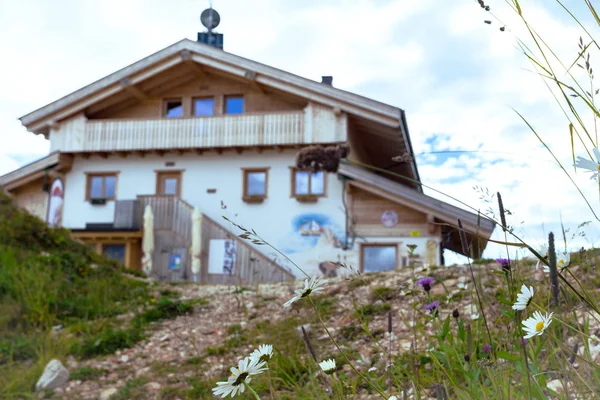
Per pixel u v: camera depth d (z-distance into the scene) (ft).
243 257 51.60
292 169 53.93
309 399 9.38
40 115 57.47
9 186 59.21
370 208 51.19
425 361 8.64
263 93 56.49
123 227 55.26
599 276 7.30
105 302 24.93
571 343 6.31
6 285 23.16
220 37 65.57
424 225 49.42
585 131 3.98
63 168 59.06
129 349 18.79
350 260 50.44
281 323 17.97
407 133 53.21
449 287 15.33
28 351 17.53
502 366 6.04
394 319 15.47
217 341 18.20
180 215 54.80
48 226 34.09
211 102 58.39
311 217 52.44
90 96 56.75
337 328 15.97
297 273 51.37
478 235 5.79
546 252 4.69
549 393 5.38
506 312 5.34
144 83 57.11
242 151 55.62
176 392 13.64
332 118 51.70
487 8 4.50
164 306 23.30
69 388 15.17
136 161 57.93
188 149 55.88
